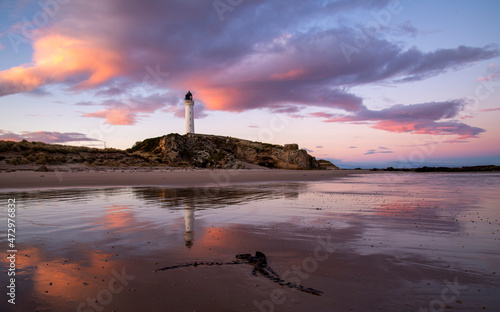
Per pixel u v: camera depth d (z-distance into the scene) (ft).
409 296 13.41
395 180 117.60
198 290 14.02
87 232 26.27
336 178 132.57
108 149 190.49
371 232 26.21
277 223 30.30
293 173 175.11
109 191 63.72
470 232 26.11
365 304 12.62
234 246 21.67
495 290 14.03
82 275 16.11
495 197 54.03
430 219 32.30
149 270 16.72
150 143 265.95
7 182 77.30
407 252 20.07
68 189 67.67
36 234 25.53
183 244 22.29
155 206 42.16
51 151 152.76
